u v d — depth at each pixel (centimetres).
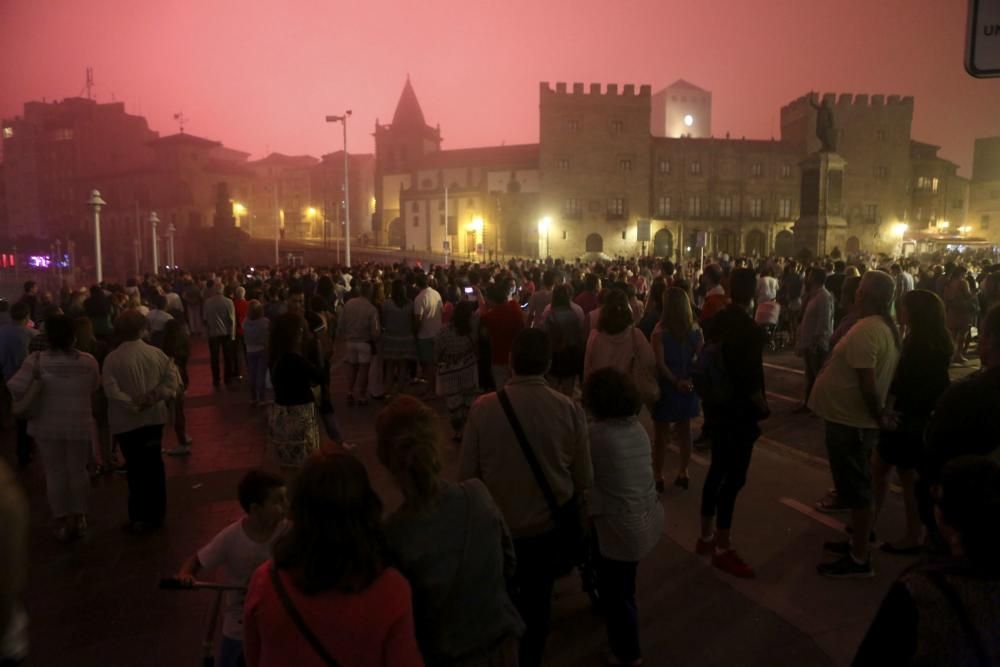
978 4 295
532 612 378
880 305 538
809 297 1146
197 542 664
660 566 582
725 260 3409
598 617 509
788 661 445
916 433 533
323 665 225
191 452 974
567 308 982
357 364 1252
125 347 675
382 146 10850
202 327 2512
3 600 181
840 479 546
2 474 188
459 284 1773
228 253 7300
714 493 588
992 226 8594
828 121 2978
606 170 7788
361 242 9944
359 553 227
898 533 639
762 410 560
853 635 474
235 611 366
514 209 8075
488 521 282
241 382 1520
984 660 196
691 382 741
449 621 271
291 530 235
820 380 552
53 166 12281
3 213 13288
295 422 644
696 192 8025
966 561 210
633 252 7825
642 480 432
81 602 548
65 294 2102
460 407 970
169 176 10631
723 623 492
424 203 9194
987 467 212
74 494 665
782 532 648
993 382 334
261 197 12019
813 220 2977
